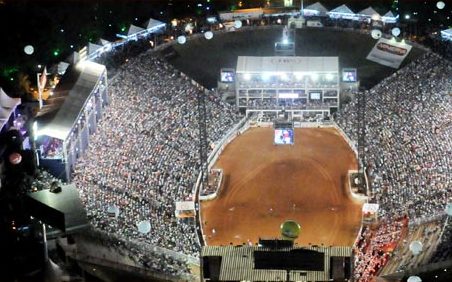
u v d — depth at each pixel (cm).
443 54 16812
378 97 15862
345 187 13825
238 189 13850
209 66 17125
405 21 18150
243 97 16200
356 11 18962
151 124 14825
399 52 17150
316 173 14275
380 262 11319
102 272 10719
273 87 16125
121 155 13838
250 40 17975
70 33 17812
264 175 14250
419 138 14300
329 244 12306
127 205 12450
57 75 16150
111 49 17062
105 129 14600
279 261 9525
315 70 16025
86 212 11850
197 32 18012
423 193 12788
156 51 17238
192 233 12200
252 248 9738
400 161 13812
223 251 9712
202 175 13900
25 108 15238
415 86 15925
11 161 12619
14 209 11988
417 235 11719
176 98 15788
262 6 19175
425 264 10775
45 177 12950
